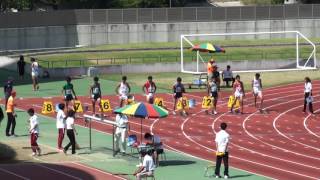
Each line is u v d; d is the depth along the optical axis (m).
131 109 54.25
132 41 159.50
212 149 63.97
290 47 149.75
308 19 165.62
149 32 160.25
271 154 62.38
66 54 137.25
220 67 128.75
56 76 114.69
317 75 121.56
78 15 156.12
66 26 154.12
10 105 66.62
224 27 162.50
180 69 125.69
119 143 61.34
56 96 94.19
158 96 96.00
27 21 148.00
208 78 101.19
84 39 156.50
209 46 113.88
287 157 61.16
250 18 163.38
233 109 86.00
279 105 91.94
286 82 112.50
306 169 56.22
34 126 57.81
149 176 47.94
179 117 81.06
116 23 158.38
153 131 72.56
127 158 57.81
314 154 62.75
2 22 143.75
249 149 64.56
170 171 53.88
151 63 123.44
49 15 151.75
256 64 130.88
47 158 57.34
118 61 132.25
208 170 54.25
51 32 151.75
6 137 66.31
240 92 85.19
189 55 139.25
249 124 78.12
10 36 145.00
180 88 83.00
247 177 52.47
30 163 55.38
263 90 104.50
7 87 75.31
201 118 80.94
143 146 54.34
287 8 164.88
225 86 106.44
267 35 164.50
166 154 61.25
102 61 132.12
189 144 66.19
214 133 72.12
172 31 160.88
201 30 161.75
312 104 90.19
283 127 76.88
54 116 79.81
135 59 133.88
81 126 74.06
